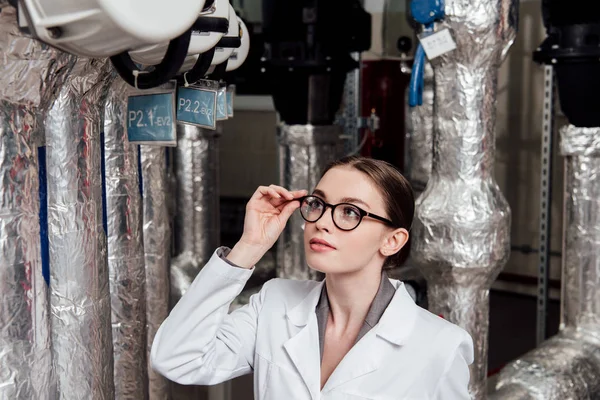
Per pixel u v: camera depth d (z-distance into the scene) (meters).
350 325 1.49
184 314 1.45
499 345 4.35
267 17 3.10
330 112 3.34
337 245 1.40
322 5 3.05
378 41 4.43
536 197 5.23
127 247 2.02
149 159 2.47
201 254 3.26
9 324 1.34
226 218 5.65
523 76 5.18
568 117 3.06
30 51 1.27
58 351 1.64
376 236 1.42
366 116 4.47
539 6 5.06
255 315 1.57
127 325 2.04
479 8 2.34
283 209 1.47
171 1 1.10
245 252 1.46
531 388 2.84
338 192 1.42
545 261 4.00
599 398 3.05
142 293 2.08
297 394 1.44
